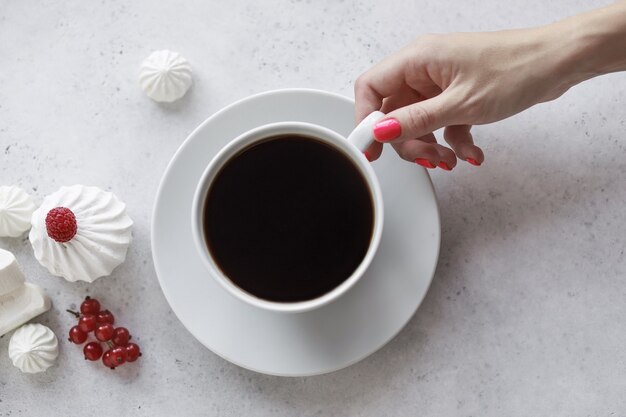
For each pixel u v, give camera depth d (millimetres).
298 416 581
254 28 595
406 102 569
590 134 588
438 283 583
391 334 546
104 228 566
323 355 546
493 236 584
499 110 520
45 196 591
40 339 574
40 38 596
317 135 513
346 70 593
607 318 581
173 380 583
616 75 589
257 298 517
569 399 579
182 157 545
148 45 596
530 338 581
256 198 521
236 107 545
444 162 545
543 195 586
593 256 583
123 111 593
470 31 593
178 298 545
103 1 597
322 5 595
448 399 580
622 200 584
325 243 520
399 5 594
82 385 585
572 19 515
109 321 577
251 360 546
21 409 585
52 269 574
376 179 505
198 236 508
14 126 593
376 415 580
